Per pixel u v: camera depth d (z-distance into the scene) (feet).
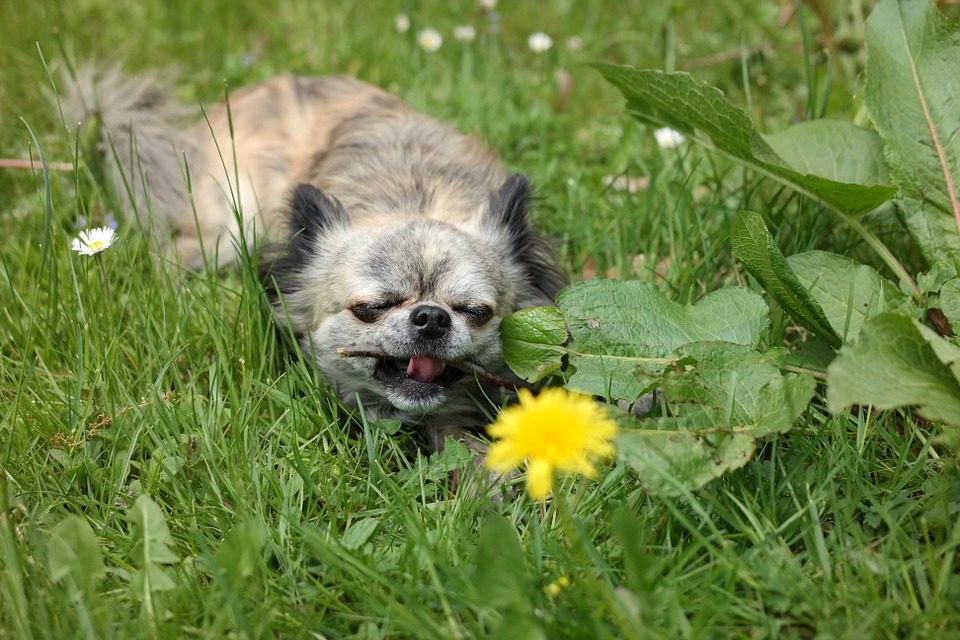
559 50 3.82
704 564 2.34
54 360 2.75
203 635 2.25
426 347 2.64
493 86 3.68
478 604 2.22
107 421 2.61
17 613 2.24
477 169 3.13
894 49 2.67
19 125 3.38
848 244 2.93
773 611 2.27
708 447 2.32
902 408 2.50
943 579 2.24
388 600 2.25
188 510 2.44
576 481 2.46
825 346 2.59
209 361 2.78
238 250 2.83
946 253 2.59
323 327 2.77
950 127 2.62
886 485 2.43
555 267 2.97
